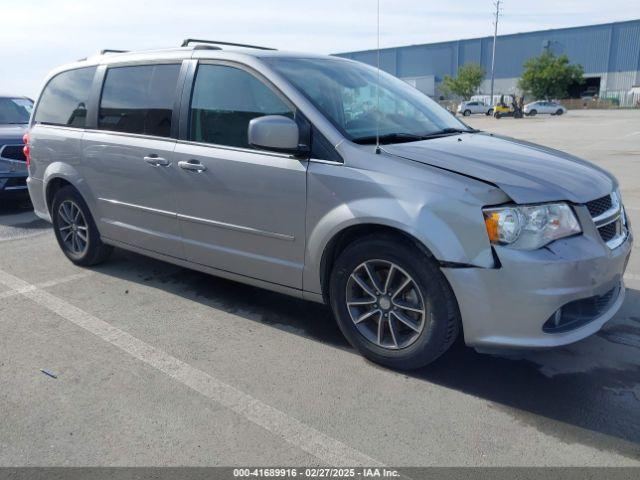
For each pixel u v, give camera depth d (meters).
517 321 2.86
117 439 2.70
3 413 2.92
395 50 69.69
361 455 2.57
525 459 2.53
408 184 3.01
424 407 2.94
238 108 3.74
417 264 3.02
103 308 4.29
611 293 3.26
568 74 59.44
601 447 2.60
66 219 5.28
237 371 3.32
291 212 3.46
